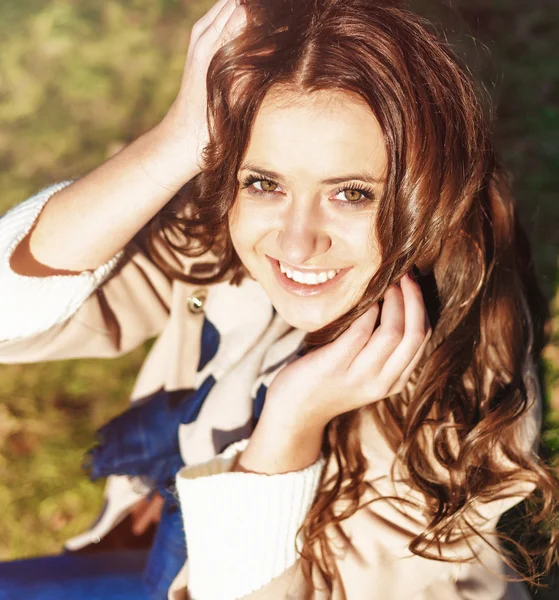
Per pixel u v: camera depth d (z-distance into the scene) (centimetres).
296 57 137
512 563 196
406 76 139
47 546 294
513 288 178
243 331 195
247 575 168
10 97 466
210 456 194
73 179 186
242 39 141
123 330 204
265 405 165
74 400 335
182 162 161
